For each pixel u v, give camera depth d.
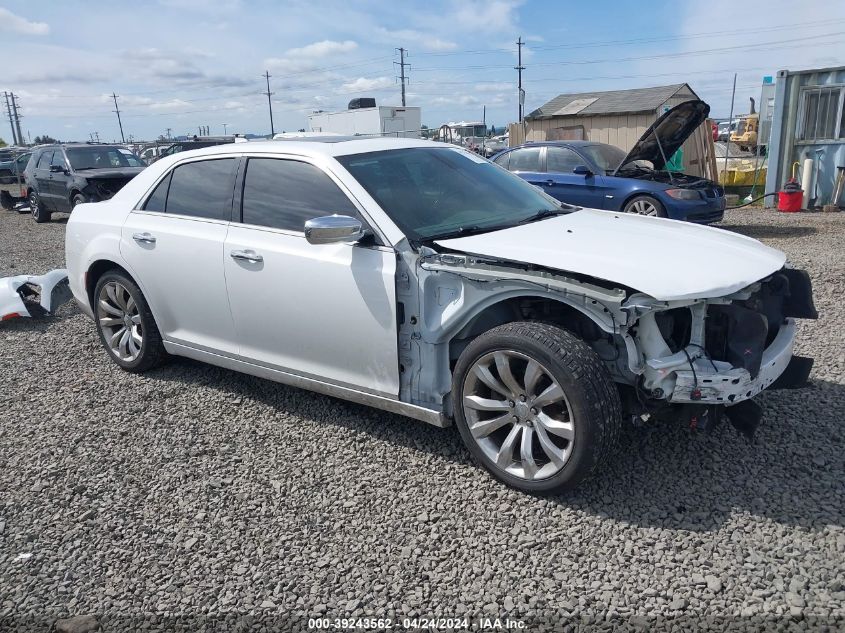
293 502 3.40
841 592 2.59
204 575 2.91
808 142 13.48
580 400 3.01
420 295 3.47
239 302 4.21
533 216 4.12
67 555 3.09
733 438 3.75
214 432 4.19
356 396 3.85
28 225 16.59
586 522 3.09
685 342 3.18
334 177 3.88
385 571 2.87
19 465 3.91
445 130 26.03
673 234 3.74
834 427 3.83
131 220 4.88
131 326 5.14
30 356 5.79
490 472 3.45
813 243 9.68
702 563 2.79
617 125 19.78
